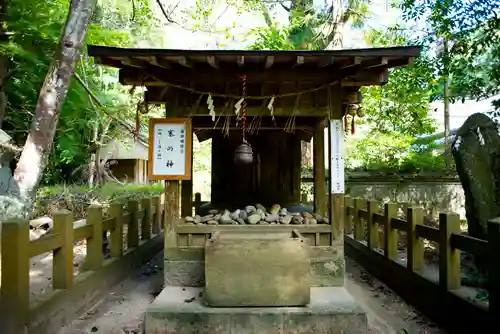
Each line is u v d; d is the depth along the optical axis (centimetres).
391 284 559
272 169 592
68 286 421
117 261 579
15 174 708
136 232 678
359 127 1334
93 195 1118
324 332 378
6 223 329
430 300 442
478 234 507
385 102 1111
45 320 369
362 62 438
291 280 395
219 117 521
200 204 812
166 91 484
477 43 742
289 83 486
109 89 1245
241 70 472
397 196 1070
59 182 1602
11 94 1163
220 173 594
